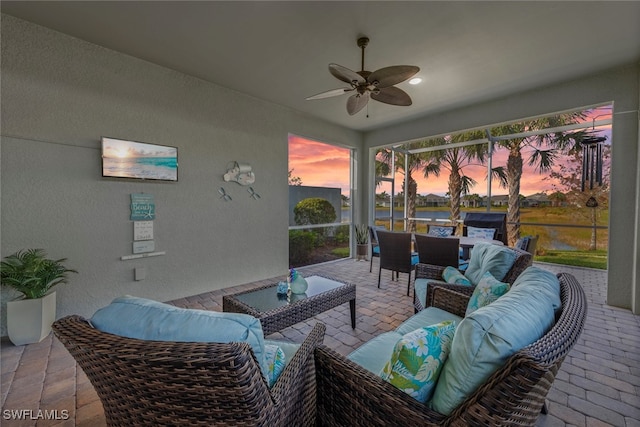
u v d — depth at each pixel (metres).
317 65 3.10
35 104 2.45
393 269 3.70
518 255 2.02
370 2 2.12
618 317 2.84
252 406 0.79
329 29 2.45
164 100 3.18
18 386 1.75
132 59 2.95
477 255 2.33
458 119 4.43
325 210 5.53
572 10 2.19
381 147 5.81
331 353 1.20
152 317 0.87
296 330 2.54
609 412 1.56
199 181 3.50
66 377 1.85
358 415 1.05
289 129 4.52
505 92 3.77
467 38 2.57
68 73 2.60
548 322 0.95
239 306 2.08
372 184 6.05
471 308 1.67
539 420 1.51
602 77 3.20
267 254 4.27
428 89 3.67
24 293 2.29
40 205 2.48
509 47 2.71
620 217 3.09
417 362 0.91
